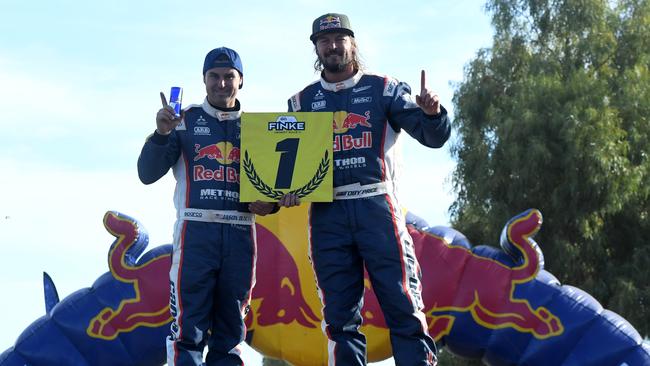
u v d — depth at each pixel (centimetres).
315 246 561
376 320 830
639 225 1766
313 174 560
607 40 1822
